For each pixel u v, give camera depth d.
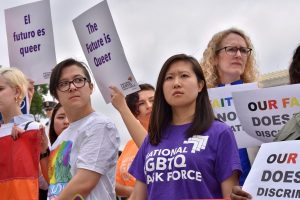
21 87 4.34
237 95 3.64
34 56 5.25
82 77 3.92
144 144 3.43
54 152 3.97
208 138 3.12
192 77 3.33
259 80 4.43
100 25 4.57
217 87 3.97
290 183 2.60
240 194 2.66
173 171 3.08
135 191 3.39
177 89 3.29
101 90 4.55
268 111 3.55
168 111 3.40
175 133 3.27
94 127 3.75
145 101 5.12
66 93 3.89
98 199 3.67
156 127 3.34
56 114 5.36
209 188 3.03
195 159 3.05
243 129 3.65
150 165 3.20
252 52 4.35
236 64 4.18
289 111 3.49
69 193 3.54
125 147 4.96
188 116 3.33
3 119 4.39
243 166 3.82
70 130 3.93
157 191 3.11
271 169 2.69
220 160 3.06
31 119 4.36
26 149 4.13
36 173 4.14
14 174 4.08
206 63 4.30
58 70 3.94
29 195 4.05
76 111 3.92
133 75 4.41
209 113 3.28
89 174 3.61
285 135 3.06
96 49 4.61
